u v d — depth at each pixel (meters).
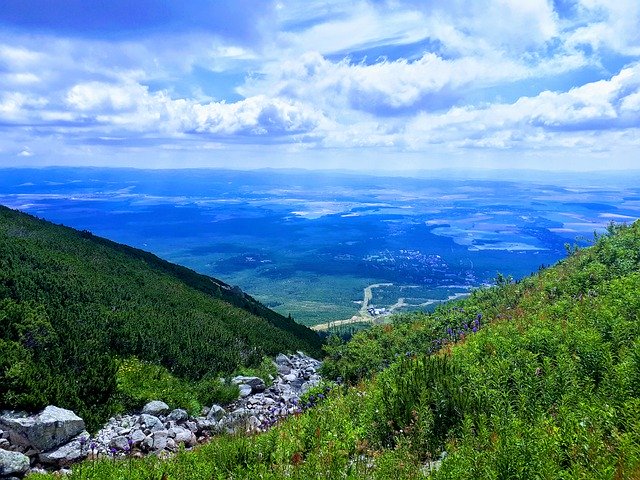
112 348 16.11
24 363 12.72
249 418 11.79
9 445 10.08
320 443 7.00
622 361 6.54
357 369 15.73
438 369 8.22
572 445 4.63
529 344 8.87
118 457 10.10
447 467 4.92
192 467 7.44
